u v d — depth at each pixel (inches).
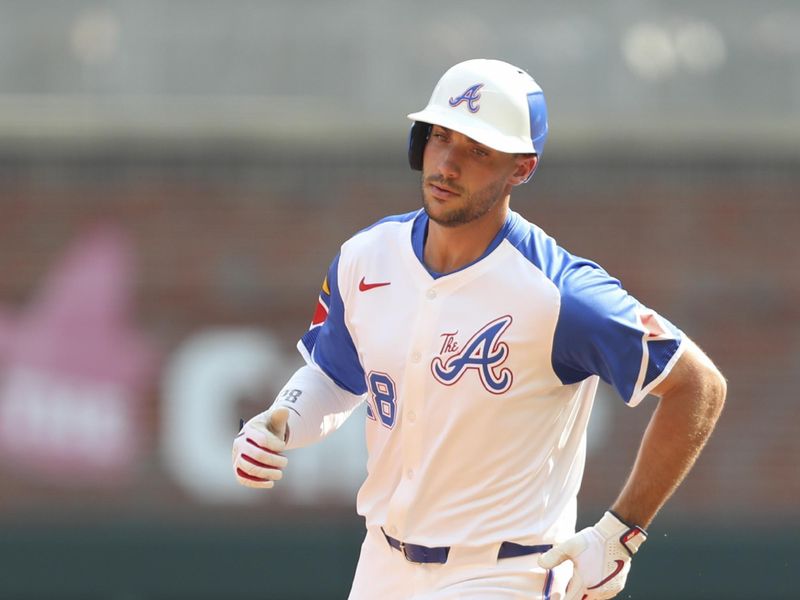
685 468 510.6
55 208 1362.0
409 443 525.3
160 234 1368.1
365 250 542.0
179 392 1364.4
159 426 1363.2
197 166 1370.6
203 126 1368.1
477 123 502.3
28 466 1355.8
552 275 506.3
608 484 1350.9
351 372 572.4
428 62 1437.0
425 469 523.8
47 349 1358.3
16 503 1355.8
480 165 503.8
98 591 1365.7
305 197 1374.3
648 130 1373.0
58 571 1363.2
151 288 1365.7
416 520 530.3
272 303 1370.6
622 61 1441.9
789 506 1370.6
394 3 1451.8
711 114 1427.2
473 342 510.6
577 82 1439.5
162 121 1366.9
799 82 1439.5
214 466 1365.7
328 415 580.4
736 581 1370.6
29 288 1359.5
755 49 1453.0
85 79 1416.1
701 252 1378.0
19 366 1354.6
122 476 1363.2
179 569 1369.3
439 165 503.8
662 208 1376.7
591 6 1460.4
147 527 1365.7
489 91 508.1
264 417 535.2
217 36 1440.7
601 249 1376.7
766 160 1374.3
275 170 1374.3
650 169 1375.5
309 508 1373.0
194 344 1365.7
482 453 517.0
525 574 522.3
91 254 1362.0
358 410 1368.1
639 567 1376.7
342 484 1371.8
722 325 1376.7
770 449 1371.8
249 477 530.3
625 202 1378.0
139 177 1368.1
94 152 1364.4
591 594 506.9
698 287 1376.7
